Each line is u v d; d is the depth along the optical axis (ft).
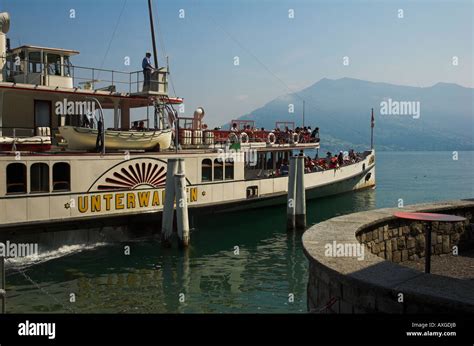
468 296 18.72
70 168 67.31
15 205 62.18
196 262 64.54
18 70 75.92
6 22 76.79
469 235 40.42
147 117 88.58
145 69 84.07
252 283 55.31
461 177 264.72
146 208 76.18
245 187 94.63
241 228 88.33
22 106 73.46
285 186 103.76
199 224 90.33
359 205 126.21
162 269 61.00
